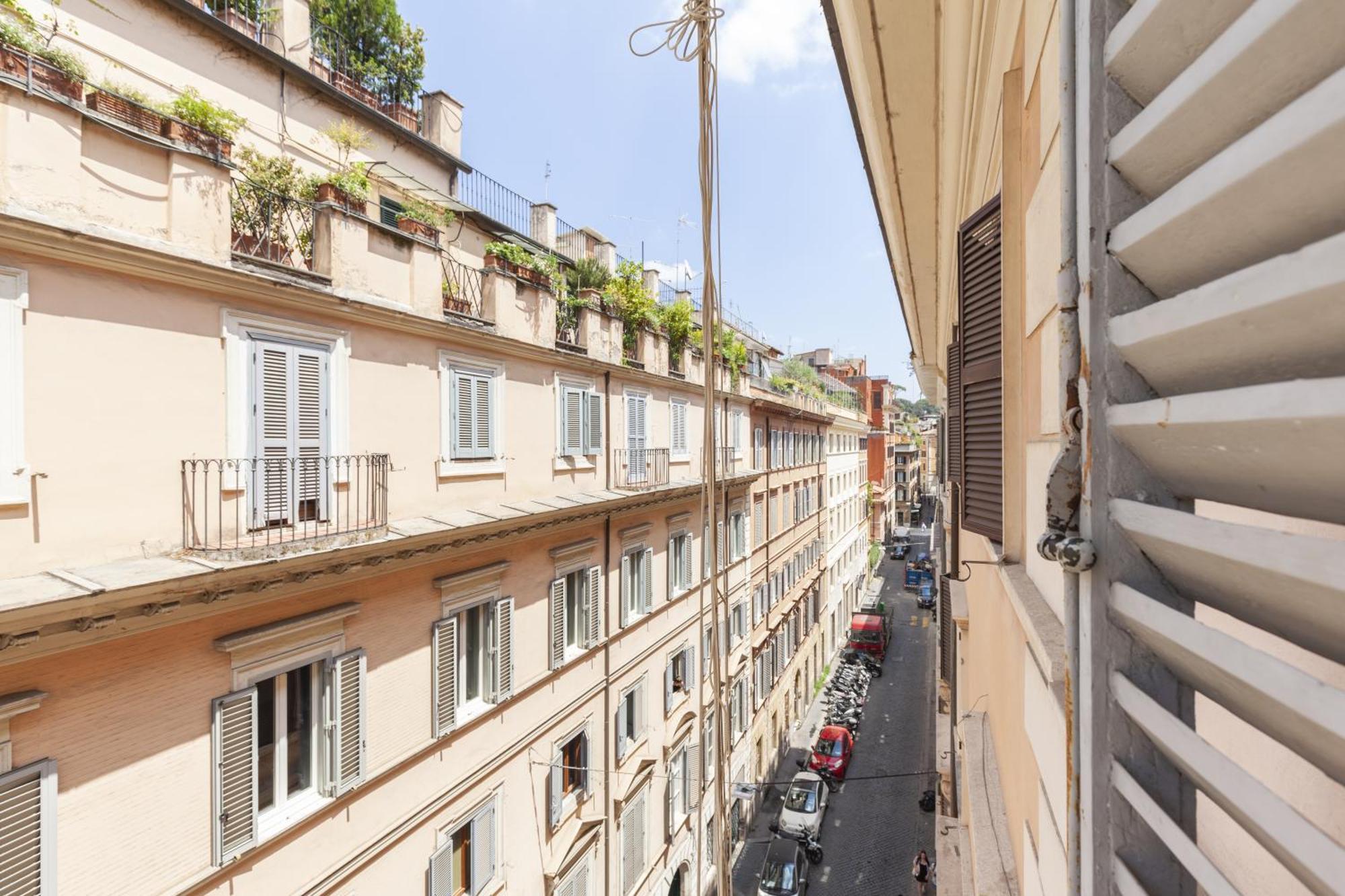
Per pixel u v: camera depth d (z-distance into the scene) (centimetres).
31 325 520
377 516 808
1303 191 63
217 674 635
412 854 848
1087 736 105
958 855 622
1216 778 75
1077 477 106
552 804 1106
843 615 3966
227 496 652
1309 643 75
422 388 889
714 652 336
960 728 771
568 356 1168
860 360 6159
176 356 615
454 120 1552
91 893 542
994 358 376
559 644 1136
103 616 538
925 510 8338
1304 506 73
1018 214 319
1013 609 317
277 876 684
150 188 590
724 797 341
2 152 495
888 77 473
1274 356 72
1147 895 89
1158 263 90
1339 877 56
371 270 805
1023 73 301
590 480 1279
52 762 518
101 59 898
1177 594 98
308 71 1171
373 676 799
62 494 538
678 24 301
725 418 1948
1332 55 61
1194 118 79
